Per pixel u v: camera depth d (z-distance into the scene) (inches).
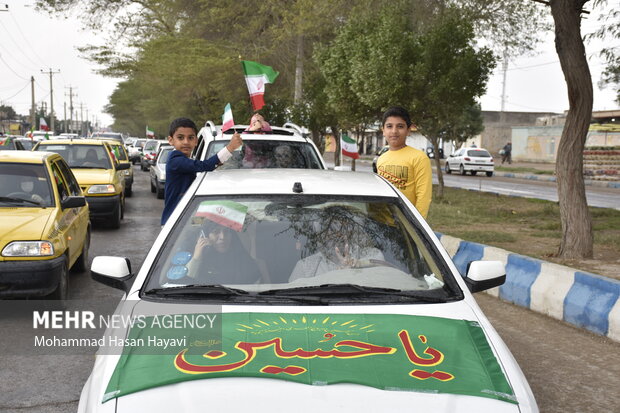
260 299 128.3
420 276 139.4
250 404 94.5
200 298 128.7
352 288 132.3
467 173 1599.4
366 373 102.3
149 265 138.0
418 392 98.6
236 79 1180.5
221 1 1159.0
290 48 1133.1
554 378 207.0
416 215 156.9
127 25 1325.0
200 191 158.2
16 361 212.2
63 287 271.4
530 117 3302.2
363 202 158.4
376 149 2967.5
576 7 373.1
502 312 288.5
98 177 515.5
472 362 108.3
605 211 677.9
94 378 108.7
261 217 150.6
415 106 744.3
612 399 190.4
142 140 1806.1
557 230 538.3
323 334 114.4
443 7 617.6
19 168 296.5
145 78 1441.9
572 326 265.4
